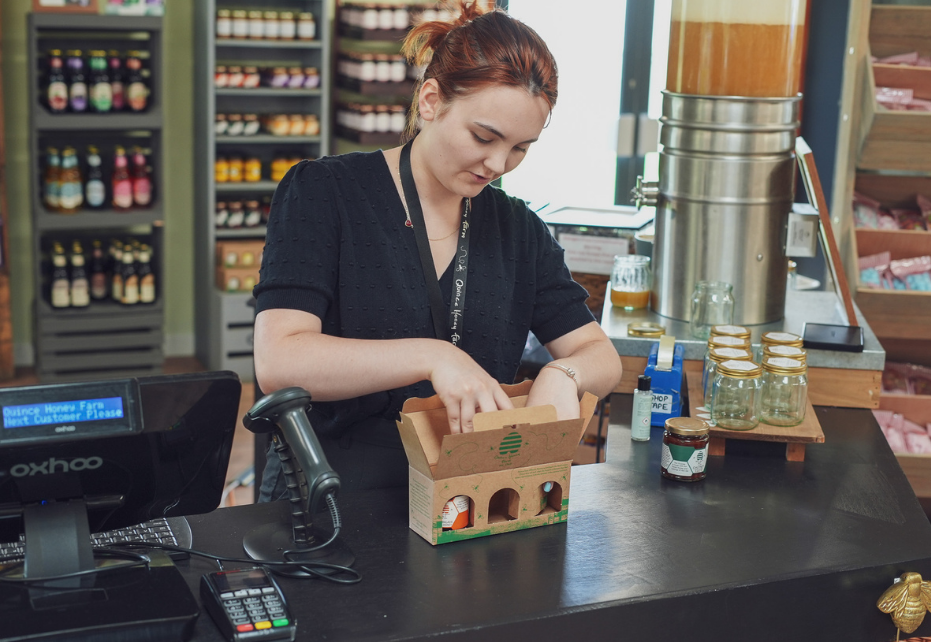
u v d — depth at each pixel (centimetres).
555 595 132
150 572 127
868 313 337
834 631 146
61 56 482
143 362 521
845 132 346
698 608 135
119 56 496
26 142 518
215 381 129
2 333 502
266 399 131
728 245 233
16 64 508
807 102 408
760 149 228
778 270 238
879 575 147
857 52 340
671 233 239
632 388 227
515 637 126
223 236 561
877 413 333
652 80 473
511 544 147
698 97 228
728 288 225
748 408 187
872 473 184
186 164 557
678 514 162
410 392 167
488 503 150
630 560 144
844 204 351
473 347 172
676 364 205
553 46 476
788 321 242
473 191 157
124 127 487
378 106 552
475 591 132
